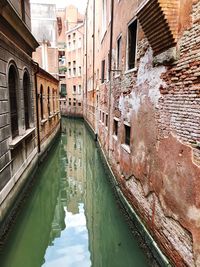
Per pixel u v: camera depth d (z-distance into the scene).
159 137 4.97
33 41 10.04
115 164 9.12
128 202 7.09
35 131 10.69
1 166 5.97
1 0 5.64
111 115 10.27
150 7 4.35
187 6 3.91
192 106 3.82
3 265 5.41
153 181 5.27
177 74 4.25
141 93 6.07
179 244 4.20
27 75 9.71
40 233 7.23
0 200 5.76
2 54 6.34
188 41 3.91
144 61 5.85
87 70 26.06
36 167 10.54
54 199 9.58
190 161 3.87
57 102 21.03
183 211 4.05
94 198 9.66
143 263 5.46
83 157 14.87
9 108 6.83
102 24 14.20
